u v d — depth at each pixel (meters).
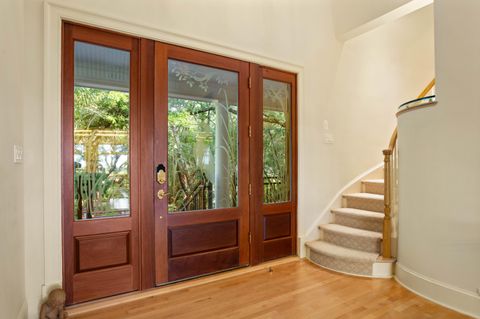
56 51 2.14
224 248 2.96
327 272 3.04
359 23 3.59
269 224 3.30
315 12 3.68
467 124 2.21
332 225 3.66
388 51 4.53
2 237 1.49
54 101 2.14
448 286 2.30
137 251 2.49
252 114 3.17
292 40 3.45
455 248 2.27
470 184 2.19
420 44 4.93
